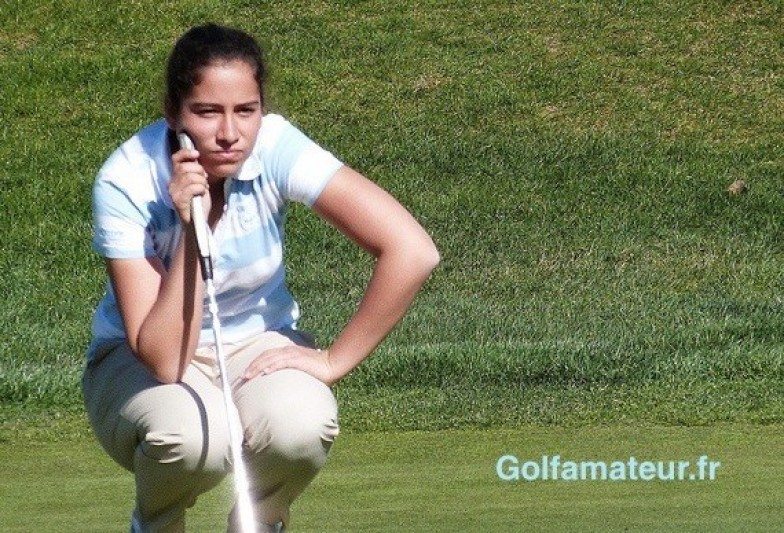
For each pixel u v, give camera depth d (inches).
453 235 1973.4
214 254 559.8
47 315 1667.1
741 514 773.9
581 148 2246.6
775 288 1776.6
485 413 1156.5
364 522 761.6
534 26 2620.6
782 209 2055.9
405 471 915.4
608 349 1384.1
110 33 2603.3
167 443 546.0
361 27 2620.6
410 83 2454.5
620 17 2645.2
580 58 2522.1
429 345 1430.9
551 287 1790.1
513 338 1525.6
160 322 542.3
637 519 763.4
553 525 750.5
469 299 1737.2
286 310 607.2
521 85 2444.6
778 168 2192.4
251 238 564.7
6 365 1398.9
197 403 554.3
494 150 2241.6
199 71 532.4
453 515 778.2
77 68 2484.0
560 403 1200.2
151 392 557.3
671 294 1752.0
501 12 2667.3
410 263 567.8
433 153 2236.7
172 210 557.0
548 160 2207.2
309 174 563.5
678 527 743.1
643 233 1983.3
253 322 593.6
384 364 1317.7
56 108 2372.0
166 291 541.3
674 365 1336.1
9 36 2593.5
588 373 1317.7
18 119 2337.6
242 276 570.6
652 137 2288.4
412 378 1309.1
